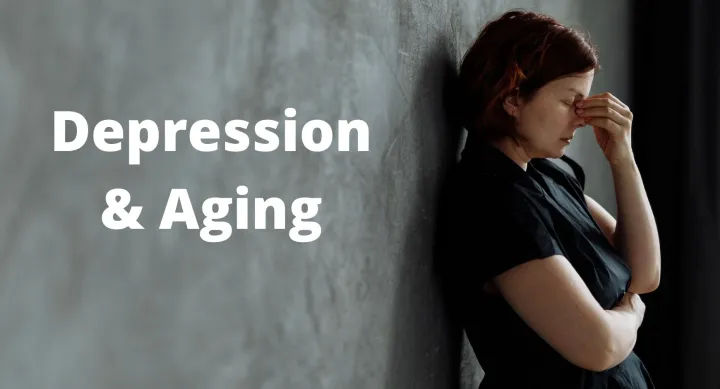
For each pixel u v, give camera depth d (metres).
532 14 1.37
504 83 1.33
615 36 2.40
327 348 1.11
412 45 1.33
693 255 2.54
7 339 0.68
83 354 0.75
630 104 2.54
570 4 2.09
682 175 2.56
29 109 0.70
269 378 1.00
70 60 0.73
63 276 0.73
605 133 1.55
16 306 0.69
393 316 1.27
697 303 2.54
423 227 1.37
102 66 0.76
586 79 1.35
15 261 0.69
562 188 1.54
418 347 1.35
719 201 2.50
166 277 0.84
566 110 1.35
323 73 1.09
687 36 2.54
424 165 1.38
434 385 1.42
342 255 1.14
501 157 1.35
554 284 1.23
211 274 0.90
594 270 1.34
